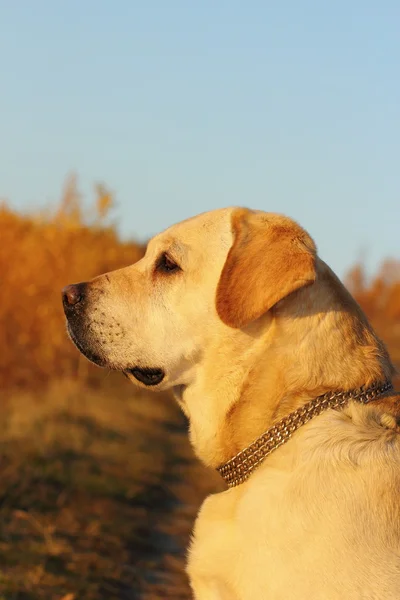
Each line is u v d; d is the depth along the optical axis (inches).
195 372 172.1
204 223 176.1
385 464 146.2
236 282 160.7
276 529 145.3
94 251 547.5
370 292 1963.6
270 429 160.4
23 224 545.3
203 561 154.6
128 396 562.9
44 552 266.5
